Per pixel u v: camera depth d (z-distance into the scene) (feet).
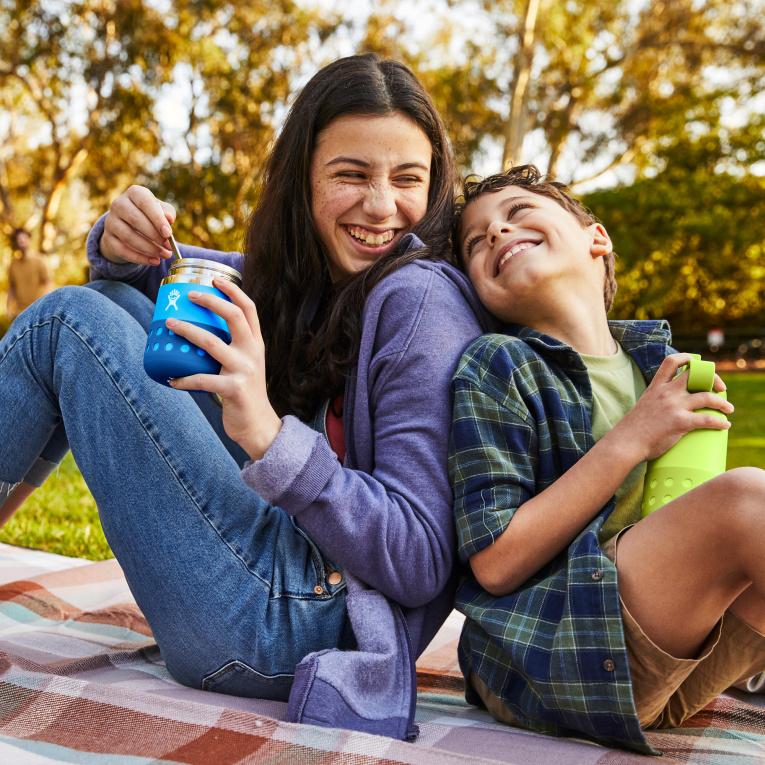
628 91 48.42
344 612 3.81
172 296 3.34
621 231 53.31
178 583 3.63
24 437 4.00
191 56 45.11
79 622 5.40
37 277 35.55
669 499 3.58
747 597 3.58
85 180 53.57
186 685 3.90
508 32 43.11
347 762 2.78
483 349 3.97
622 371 4.36
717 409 3.69
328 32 45.24
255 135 45.96
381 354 3.99
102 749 2.90
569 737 3.54
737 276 55.47
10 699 3.18
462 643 4.10
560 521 3.57
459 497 3.73
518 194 4.66
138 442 3.71
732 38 45.24
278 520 3.98
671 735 3.69
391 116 4.66
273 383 4.82
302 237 4.85
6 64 48.24
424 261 4.34
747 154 54.70
